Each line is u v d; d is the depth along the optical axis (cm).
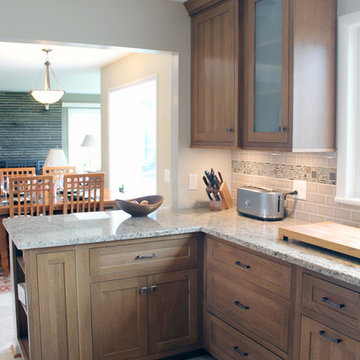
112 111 598
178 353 271
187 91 321
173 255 261
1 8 265
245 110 274
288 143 240
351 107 247
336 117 252
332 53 249
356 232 217
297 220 280
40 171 949
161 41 309
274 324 216
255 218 286
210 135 302
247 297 234
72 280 236
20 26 270
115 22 294
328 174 259
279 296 212
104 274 243
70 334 239
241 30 273
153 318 261
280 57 244
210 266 264
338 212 254
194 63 316
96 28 289
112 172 604
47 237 234
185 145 323
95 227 259
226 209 321
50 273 230
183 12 315
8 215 441
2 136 924
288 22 237
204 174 333
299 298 200
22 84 811
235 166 339
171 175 331
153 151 501
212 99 298
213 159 336
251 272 229
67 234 241
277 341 215
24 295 242
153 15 305
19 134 936
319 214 266
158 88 454
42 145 955
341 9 247
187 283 268
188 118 323
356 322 173
